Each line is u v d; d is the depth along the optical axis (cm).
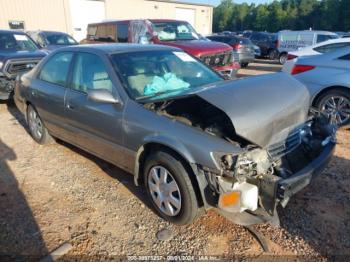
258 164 244
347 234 267
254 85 279
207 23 2931
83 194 340
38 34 1292
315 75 518
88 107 338
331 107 512
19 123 602
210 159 238
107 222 292
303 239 262
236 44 1405
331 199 316
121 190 346
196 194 260
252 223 245
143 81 326
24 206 319
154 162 281
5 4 1831
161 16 2566
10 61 687
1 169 403
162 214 290
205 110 312
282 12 6569
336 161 399
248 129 237
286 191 230
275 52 1895
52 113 409
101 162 418
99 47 365
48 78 422
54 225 288
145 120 282
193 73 377
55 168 403
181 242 264
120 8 2306
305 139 300
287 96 275
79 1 2103
